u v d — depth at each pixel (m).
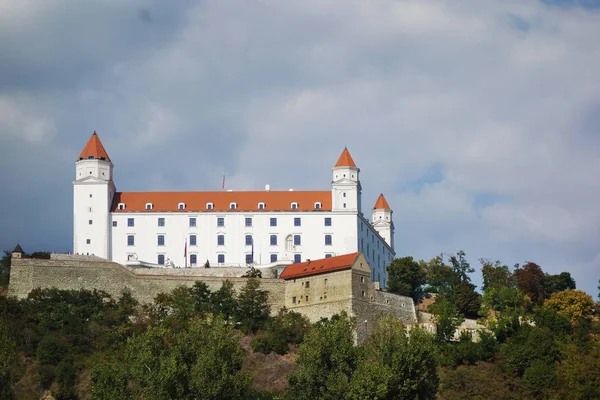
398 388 153.00
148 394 144.00
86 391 176.12
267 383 178.25
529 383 182.88
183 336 154.62
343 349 153.62
